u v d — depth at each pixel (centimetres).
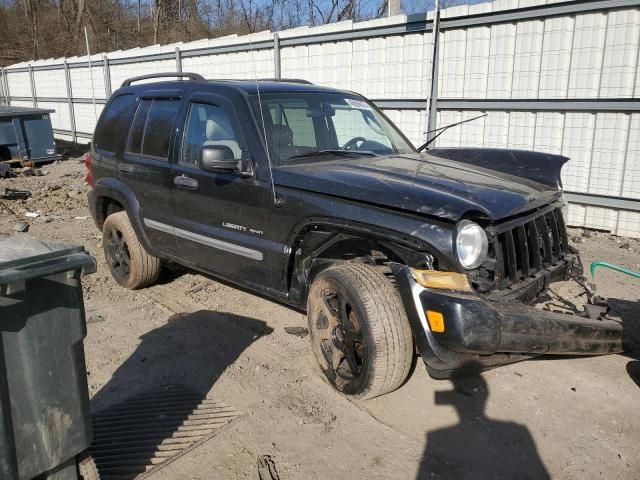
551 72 750
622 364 403
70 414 231
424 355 310
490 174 397
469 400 358
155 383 382
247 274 423
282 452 308
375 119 502
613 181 730
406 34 888
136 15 3631
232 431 326
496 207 325
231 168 398
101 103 1764
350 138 468
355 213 341
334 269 348
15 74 2261
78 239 758
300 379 383
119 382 385
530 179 424
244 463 299
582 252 670
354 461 301
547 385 375
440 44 850
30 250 223
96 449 310
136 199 510
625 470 293
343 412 345
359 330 332
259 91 441
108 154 547
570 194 768
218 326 469
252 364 404
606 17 694
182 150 464
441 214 311
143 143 507
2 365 209
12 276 202
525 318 302
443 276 304
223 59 1259
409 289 310
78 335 230
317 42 1023
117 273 568
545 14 733
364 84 968
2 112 1326
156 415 343
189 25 2919
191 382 382
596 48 707
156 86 516
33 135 1376
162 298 534
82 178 1252
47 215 900
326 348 362
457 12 814
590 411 345
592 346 338
